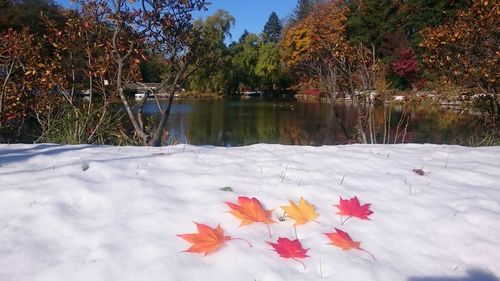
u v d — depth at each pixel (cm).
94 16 520
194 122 1650
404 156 339
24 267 158
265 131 1423
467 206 230
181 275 157
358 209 218
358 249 183
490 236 200
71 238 179
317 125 1511
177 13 516
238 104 2662
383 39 2673
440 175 286
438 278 166
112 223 192
